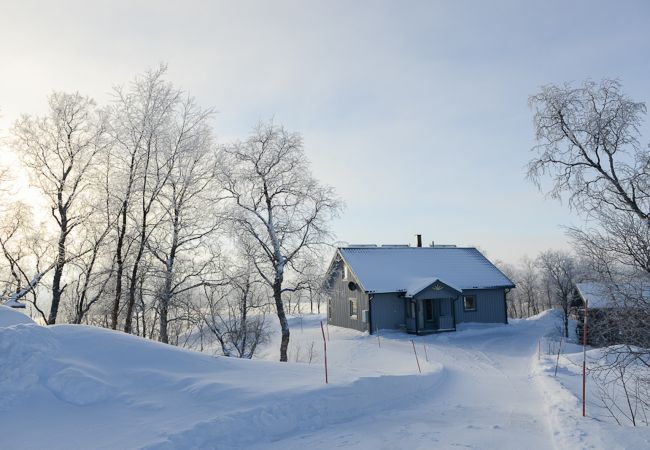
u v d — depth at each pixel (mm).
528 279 73812
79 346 10781
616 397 12094
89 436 7473
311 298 27266
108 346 11102
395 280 34438
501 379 17531
